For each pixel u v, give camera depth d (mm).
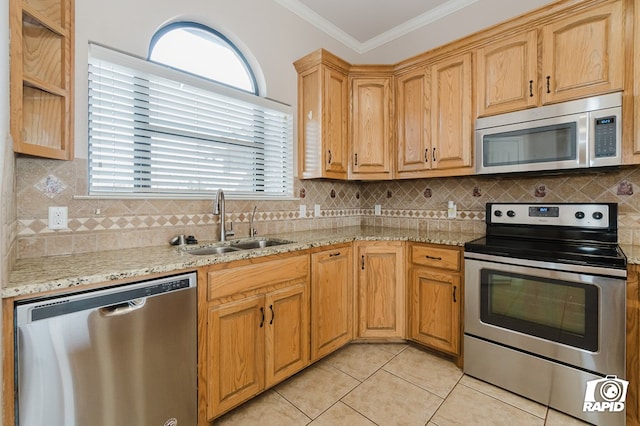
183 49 1982
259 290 1651
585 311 1513
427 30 2801
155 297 1235
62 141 1323
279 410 1613
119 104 1640
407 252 2289
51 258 1366
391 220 3031
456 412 1590
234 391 1532
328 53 2398
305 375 1941
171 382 1293
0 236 885
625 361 1419
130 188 1706
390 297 2316
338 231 2680
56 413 1003
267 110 2383
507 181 2326
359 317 2332
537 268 1649
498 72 2029
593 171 1908
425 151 2404
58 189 1416
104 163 1597
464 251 1956
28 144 1109
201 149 2020
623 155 1595
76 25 1453
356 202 3213
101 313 1095
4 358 911
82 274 1076
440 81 2318
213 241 1982
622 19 1595
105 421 1109
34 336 959
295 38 2592
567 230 1929
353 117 2637
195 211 1939
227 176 2168
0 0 927
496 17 2402
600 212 1818
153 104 1780
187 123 1936
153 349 1233
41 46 1270
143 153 1750
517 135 1932
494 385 1819
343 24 2881
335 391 1774
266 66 2357
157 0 1755
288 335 1813
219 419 1543
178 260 1346
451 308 2055
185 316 1334
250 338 1608
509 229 2172
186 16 1916
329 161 2484
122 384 1150
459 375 1938
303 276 1905
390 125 2604
